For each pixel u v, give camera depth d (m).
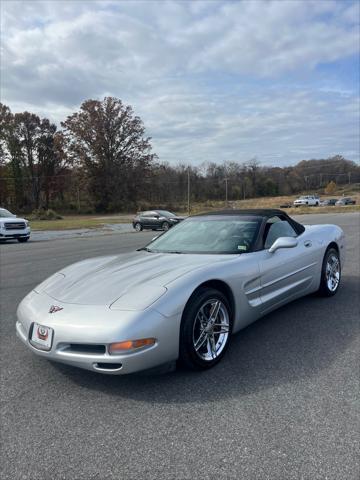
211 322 3.39
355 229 17.16
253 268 3.87
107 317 2.92
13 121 78.00
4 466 2.23
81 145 71.06
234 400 2.84
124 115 71.81
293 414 2.62
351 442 2.30
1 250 15.10
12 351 3.96
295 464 2.13
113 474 2.13
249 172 125.06
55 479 2.11
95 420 2.67
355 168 135.75
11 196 80.06
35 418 2.72
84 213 73.69
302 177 135.25
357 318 4.55
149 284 3.22
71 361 2.94
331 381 3.06
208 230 4.53
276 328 4.31
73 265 4.29
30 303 3.46
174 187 106.25
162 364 3.03
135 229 28.34
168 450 2.31
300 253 4.68
